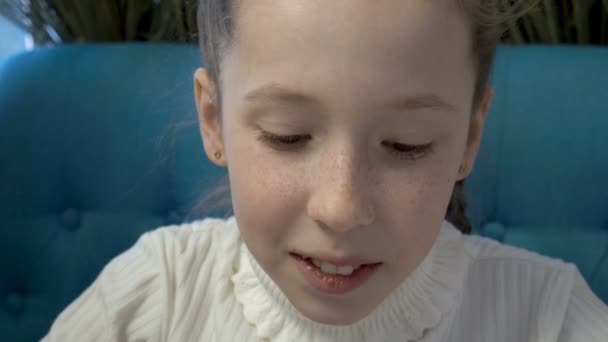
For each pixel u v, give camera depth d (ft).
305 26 1.22
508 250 1.90
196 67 2.59
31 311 2.75
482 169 2.50
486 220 2.56
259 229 1.38
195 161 2.60
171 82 2.60
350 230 1.30
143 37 3.06
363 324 1.67
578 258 2.48
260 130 1.34
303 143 1.32
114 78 2.63
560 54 2.52
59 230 2.71
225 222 1.94
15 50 3.35
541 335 1.75
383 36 1.21
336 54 1.22
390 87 1.23
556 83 2.47
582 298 1.81
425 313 1.70
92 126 2.63
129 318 1.79
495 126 2.49
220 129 1.59
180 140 2.60
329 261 1.34
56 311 2.74
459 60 1.34
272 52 1.26
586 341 1.72
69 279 2.72
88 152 2.65
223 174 2.40
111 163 2.64
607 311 1.77
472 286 1.82
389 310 1.68
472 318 1.78
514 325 1.78
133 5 2.92
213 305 1.80
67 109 2.64
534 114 2.47
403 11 1.22
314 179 1.29
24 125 2.64
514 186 2.50
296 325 1.70
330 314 1.42
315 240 1.33
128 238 2.67
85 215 2.70
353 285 1.38
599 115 2.43
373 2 1.21
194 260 1.84
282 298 1.69
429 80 1.26
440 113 1.31
